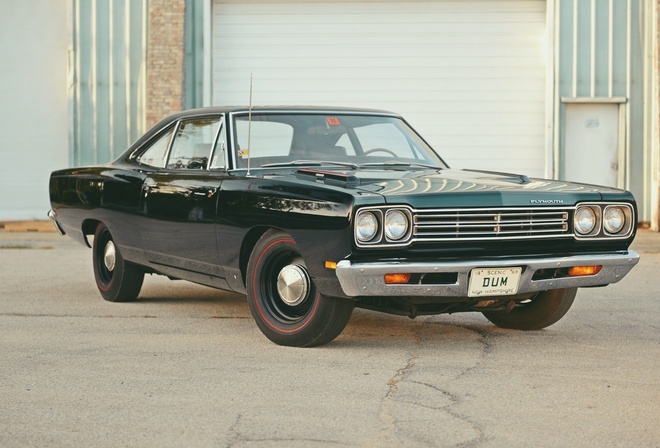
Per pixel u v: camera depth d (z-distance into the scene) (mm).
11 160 18141
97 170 8523
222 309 8156
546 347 6484
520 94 17172
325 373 5688
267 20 17406
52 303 8523
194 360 6062
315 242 5984
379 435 4441
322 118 7449
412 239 5863
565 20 16797
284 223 6184
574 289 6910
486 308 6527
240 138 7109
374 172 6781
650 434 4457
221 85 17500
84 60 17547
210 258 6945
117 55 17500
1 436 4457
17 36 18016
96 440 4391
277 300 6527
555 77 16859
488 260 5984
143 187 7703
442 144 17297
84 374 5695
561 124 16922
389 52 17281
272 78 17469
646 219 16891
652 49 16719
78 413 4840
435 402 5027
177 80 17109
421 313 6465
